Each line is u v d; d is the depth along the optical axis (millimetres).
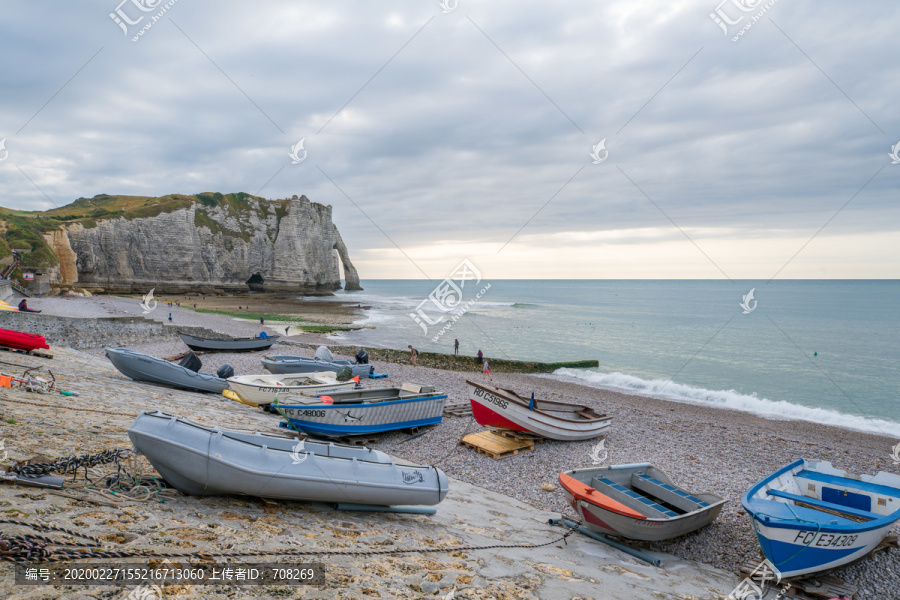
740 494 12086
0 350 17750
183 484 6816
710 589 7566
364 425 15180
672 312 91438
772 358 44250
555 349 50000
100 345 31484
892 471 15273
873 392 31562
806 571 7664
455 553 7105
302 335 52188
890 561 8648
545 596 6094
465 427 17234
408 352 39156
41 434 8352
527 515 10305
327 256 148125
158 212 109312
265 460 7051
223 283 122062
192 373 18359
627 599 6512
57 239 82125
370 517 7961
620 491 9570
